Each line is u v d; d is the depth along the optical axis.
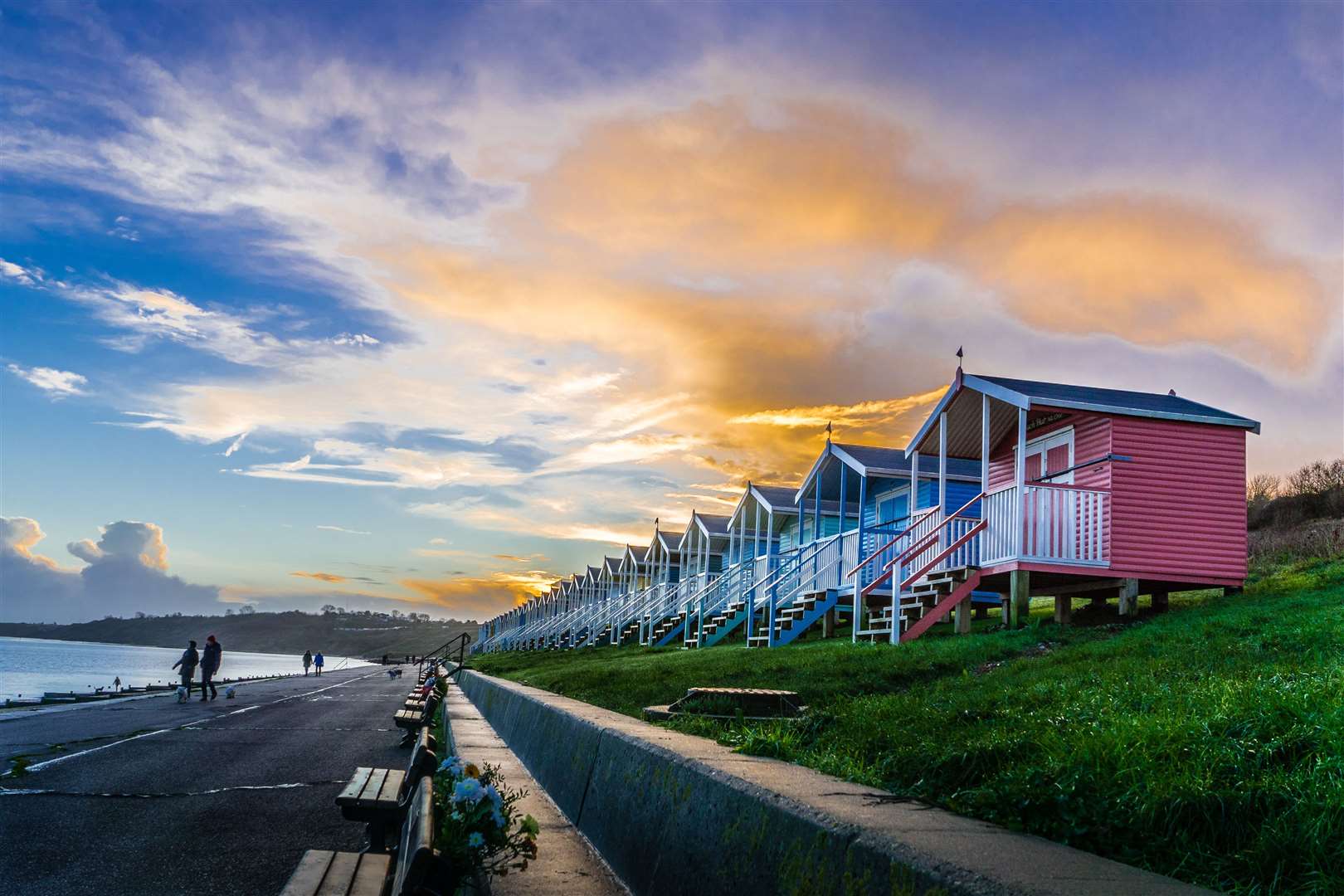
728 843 3.75
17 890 6.00
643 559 50.91
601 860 5.41
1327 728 4.56
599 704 13.41
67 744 14.19
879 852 2.77
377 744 15.30
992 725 6.91
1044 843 2.96
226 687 36.38
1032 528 16.17
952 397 18.89
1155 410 16.88
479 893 4.68
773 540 35.50
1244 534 16.78
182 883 6.23
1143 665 9.03
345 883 4.79
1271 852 3.38
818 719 8.35
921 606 17.36
